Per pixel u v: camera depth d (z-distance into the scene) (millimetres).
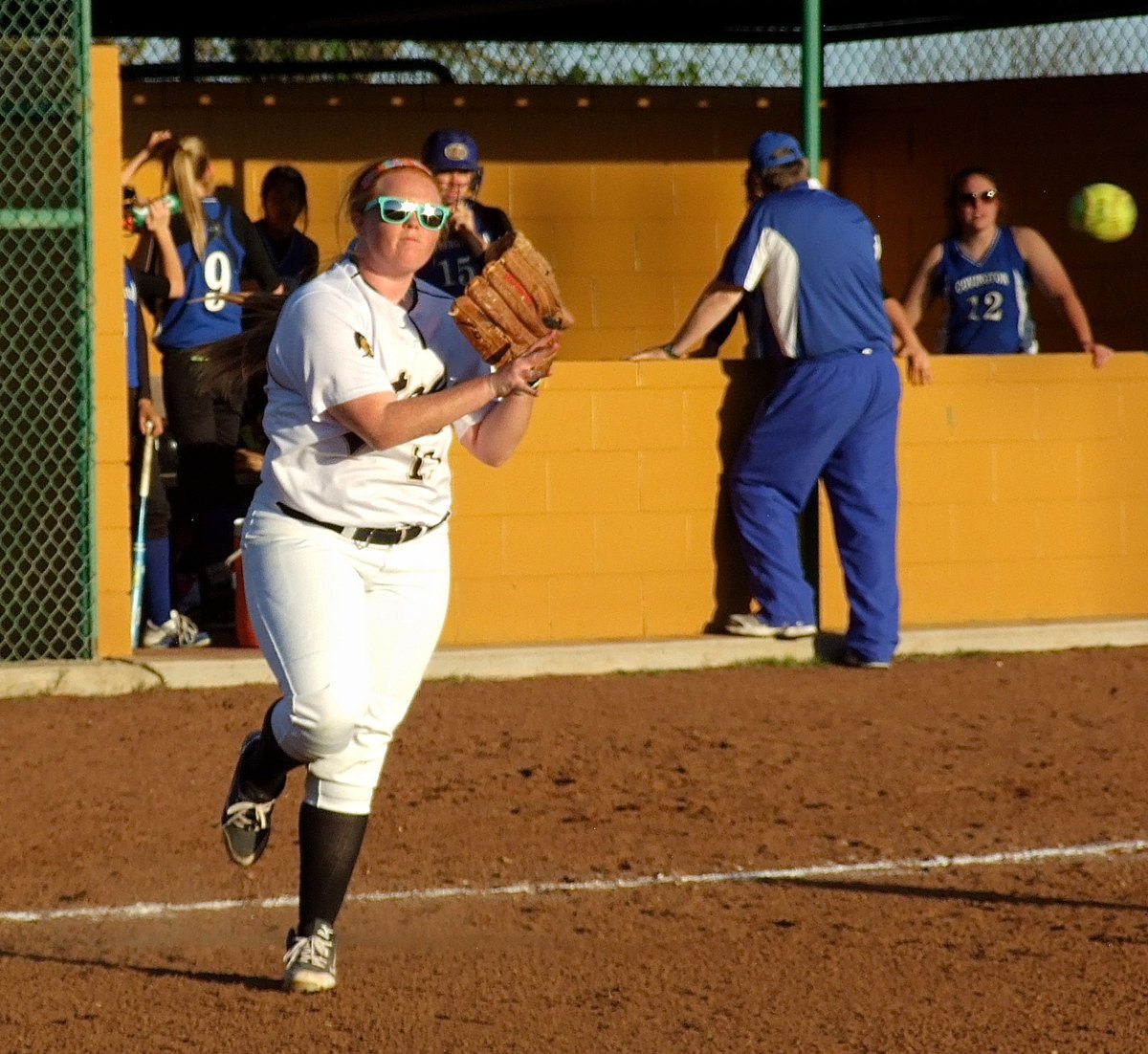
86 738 27156
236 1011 16047
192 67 50625
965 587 35188
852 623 32750
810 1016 15938
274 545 16094
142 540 32281
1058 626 34688
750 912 19141
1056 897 19609
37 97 30625
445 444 16594
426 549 16641
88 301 30672
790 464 32625
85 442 30984
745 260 32062
